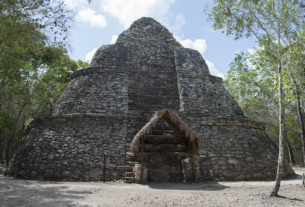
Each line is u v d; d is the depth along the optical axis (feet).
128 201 18.26
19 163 31.53
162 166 30.27
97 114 34.47
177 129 30.37
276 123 73.92
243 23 27.91
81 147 31.55
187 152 30.78
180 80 42.11
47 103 60.75
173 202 17.97
